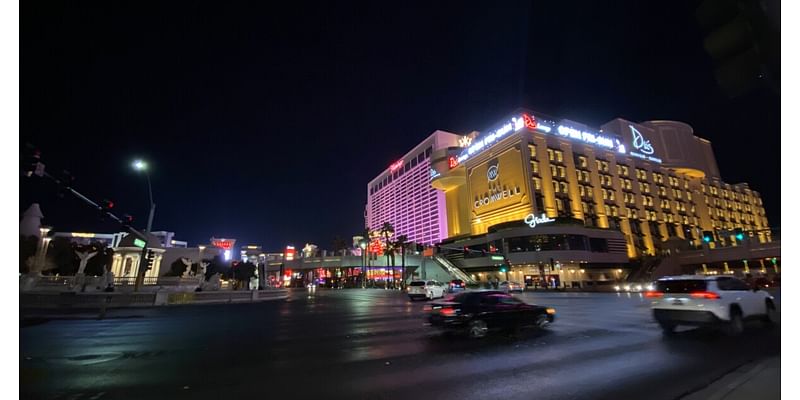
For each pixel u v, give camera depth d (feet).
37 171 40.96
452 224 372.38
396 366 25.76
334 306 87.35
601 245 237.45
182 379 22.85
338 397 19.31
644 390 19.81
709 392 18.79
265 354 30.14
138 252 151.53
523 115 278.67
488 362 26.68
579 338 36.14
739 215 414.21
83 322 54.54
